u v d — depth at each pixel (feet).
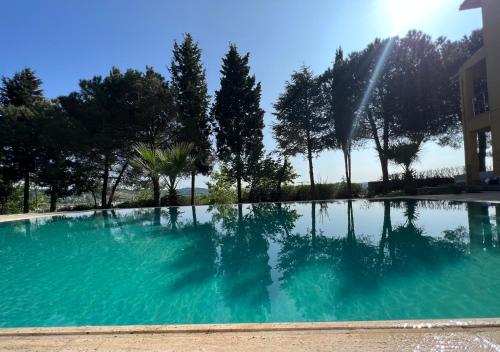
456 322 6.46
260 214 36.78
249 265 16.58
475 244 17.74
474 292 11.28
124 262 18.01
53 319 10.89
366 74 56.44
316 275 14.35
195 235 25.59
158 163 46.93
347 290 12.30
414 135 55.98
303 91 60.85
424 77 54.70
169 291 13.23
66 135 52.80
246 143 62.34
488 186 39.22
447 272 13.44
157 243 22.95
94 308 11.78
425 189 48.21
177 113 57.88
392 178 59.77
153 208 46.29
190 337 6.50
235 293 12.78
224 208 43.88
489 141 59.57
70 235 27.48
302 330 6.56
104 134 54.03
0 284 14.55
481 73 48.08
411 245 18.56
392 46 56.24
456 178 55.93
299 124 60.95
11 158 59.16
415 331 6.25
